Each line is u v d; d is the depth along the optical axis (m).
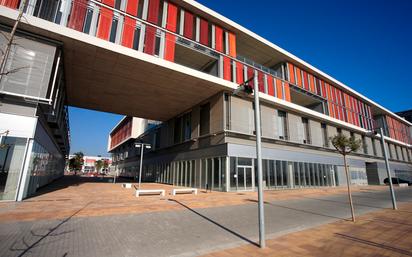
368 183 36.41
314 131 27.94
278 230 6.86
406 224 7.65
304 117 27.53
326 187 26.50
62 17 13.16
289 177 22.92
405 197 16.62
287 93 25.16
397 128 48.41
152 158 34.97
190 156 23.73
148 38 16.23
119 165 57.75
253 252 4.91
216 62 20.44
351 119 34.50
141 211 9.19
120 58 15.09
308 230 6.89
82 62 15.61
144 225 7.05
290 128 24.86
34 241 5.24
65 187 19.00
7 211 8.23
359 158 34.41
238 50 24.64
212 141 20.44
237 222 7.79
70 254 4.57
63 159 39.34
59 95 16.48
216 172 19.42
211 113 21.27
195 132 23.38
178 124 28.17
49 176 20.02
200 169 21.66
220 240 5.74
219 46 20.38
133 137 45.19
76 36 12.96
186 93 20.98
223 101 19.95
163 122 32.12
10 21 11.45
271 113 23.45
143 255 4.65
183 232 6.40
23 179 10.68
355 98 37.31
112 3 15.10
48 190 15.58
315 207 11.40
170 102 23.64
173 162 27.39
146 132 39.47
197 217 8.43
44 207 9.26
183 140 26.20
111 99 23.33
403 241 5.71
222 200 13.18
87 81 18.80
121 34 15.06
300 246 5.33
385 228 7.11
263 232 5.32
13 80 11.30
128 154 50.28
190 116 25.81
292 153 23.98
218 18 20.05
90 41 13.41
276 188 21.36
